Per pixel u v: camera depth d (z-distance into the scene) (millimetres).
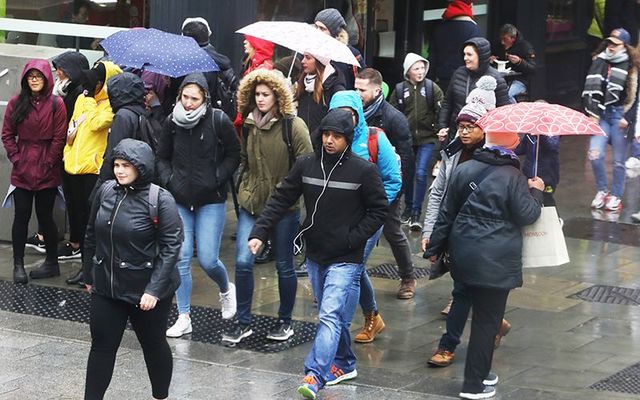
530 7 41750
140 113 20953
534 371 19203
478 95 19453
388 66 38125
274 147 19531
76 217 24797
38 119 23219
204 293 23266
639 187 33000
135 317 16047
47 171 23391
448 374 19047
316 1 34188
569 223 29359
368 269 25312
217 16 30078
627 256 26547
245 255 19922
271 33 20062
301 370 18875
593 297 23453
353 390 17922
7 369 18391
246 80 19547
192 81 19469
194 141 19781
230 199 31031
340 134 17203
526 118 17328
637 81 30078
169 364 16328
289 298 20266
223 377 18359
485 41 26828
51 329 20625
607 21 45438
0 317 21281
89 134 23641
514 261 17375
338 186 17406
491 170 17375
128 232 15445
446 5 39312
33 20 30438
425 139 28734
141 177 15484
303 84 22641
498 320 17609
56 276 24141
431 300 23188
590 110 30391
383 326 20797
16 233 23531
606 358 19891
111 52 21156
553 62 44188
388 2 37656
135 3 30297
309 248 17859
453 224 17625
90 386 15805
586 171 35375
